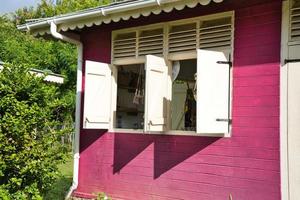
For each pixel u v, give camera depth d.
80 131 6.91
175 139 5.68
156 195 5.82
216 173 5.23
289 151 4.63
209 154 5.31
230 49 5.20
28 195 4.67
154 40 6.05
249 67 5.02
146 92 5.45
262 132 4.87
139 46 6.24
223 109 5.08
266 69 4.88
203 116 4.88
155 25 6.02
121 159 6.30
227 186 5.11
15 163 4.54
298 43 4.63
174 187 5.62
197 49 5.45
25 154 4.62
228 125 5.12
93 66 6.23
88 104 6.16
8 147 4.48
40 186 4.88
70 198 6.62
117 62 6.50
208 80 4.96
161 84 5.71
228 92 5.15
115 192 6.32
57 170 4.94
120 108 6.50
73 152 7.38
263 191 4.81
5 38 16.86
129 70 6.45
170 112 5.83
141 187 6.00
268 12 4.91
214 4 5.36
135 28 6.27
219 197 5.17
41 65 15.40
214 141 5.28
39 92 4.95
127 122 6.38
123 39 6.45
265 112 4.86
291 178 4.60
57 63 15.35
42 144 4.76
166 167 5.74
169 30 5.88
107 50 6.65
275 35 4.83
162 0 4.93
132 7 5.27
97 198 6.11
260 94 4.91
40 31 6.72
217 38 5.35
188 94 5.65
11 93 4.74
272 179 4.75
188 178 5.49
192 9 5.59
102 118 6.36
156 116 5.57
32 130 4.74
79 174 6.84
